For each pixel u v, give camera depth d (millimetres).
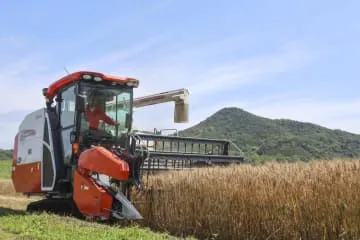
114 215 9367
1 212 10727
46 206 11266
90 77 10602
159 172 13133
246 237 10266
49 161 11039
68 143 10805
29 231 7883
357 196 8570
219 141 15117
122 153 9875
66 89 11031
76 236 7461
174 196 11844
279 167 10578
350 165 9242
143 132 13930
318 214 9047
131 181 9695
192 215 11430
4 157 60625
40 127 11438
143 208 12242
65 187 10828
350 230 8570
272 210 9820
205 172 11703
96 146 10297
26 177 11820
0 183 26266
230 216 10625
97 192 9477
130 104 11258
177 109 15320
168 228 11844
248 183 10422
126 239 7625
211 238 10906
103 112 10836
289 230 9461
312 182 9328
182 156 13750
